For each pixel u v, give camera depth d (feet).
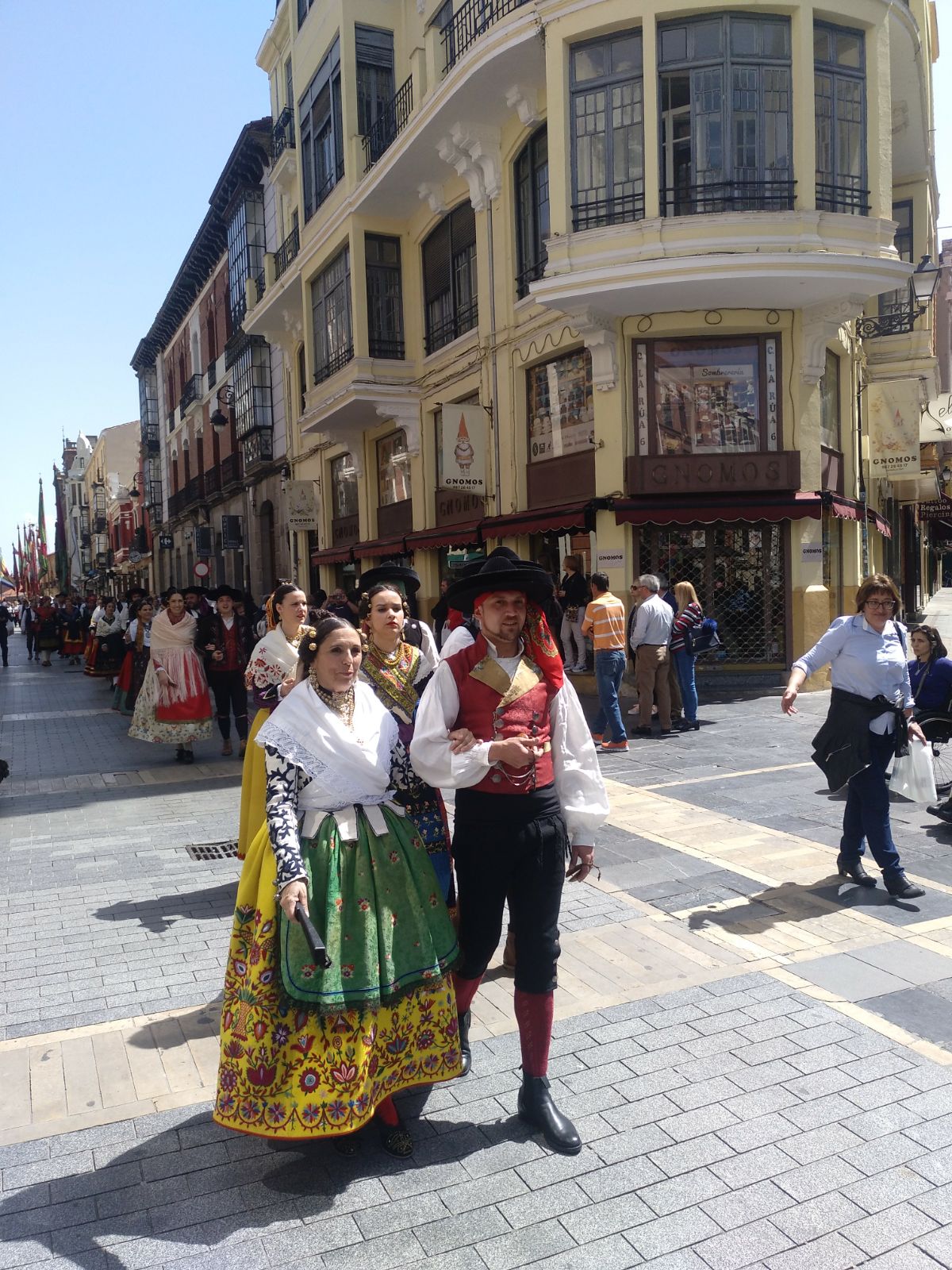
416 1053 9.52
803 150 37.50
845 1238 8.14
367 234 59.00
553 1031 11.89
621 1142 9.59
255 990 8.83
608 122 38.86
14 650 122.11
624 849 19.17
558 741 10.14
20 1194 9.02
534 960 9.86
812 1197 8.68
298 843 8.89
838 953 13.97
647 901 16.29
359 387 57.93
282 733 9.37
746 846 19.17
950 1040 11.41
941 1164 9.11
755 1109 10.09
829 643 16.15
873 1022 11.91
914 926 14.92
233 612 32.17
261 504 93.86
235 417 100.48
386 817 9.80
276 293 74.90
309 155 67.51
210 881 18.60
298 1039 8.84
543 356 45.75
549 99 39.60
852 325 46.93
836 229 37.81
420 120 48.24
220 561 114.52
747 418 41.55
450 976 9.93
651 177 37.55
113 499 203.21
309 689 9.64
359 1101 8.82
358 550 67.97
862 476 53.42
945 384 74.13
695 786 24.41
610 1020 12.12
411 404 59.41
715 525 42.50
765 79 37.73
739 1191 8.79
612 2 37.78
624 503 40.78
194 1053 11.71
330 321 63.87
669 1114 10.05
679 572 42.57
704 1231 8.28
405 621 12.51
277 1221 8.57
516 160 47.26
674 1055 11.23
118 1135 9.98
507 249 48.08
